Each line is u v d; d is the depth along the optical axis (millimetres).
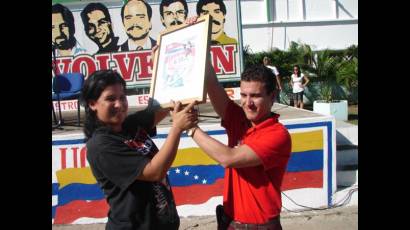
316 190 5590
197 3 7656
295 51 15500
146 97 8102
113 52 7754
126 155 2225
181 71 2498
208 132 5449
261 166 2393
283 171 2490
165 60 2627
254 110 2406
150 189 2295
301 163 5539
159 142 5430
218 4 7602
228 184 2555
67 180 5340
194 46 2490
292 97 14930
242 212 2438
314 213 5461
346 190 5793
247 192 2422
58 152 5320
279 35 16500
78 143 5336
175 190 5410
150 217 2266
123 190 2217
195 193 5434
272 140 2330
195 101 2322
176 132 2271
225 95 2715
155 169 2186
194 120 2330
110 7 7691
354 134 6531
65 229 5227
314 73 15328
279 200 2459
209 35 2439
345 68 15016
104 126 2307
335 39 16734
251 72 2396
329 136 5574
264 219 2406
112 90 2264
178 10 7684
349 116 12336
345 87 15430
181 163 5402
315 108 11305
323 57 15352
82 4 7680
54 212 5320
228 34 7617
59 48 7715
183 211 5434
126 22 7715
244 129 2590
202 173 5422
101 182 2307
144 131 2484
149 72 7754
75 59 7750
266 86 2389
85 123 2359
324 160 5578
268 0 16375
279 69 15297
